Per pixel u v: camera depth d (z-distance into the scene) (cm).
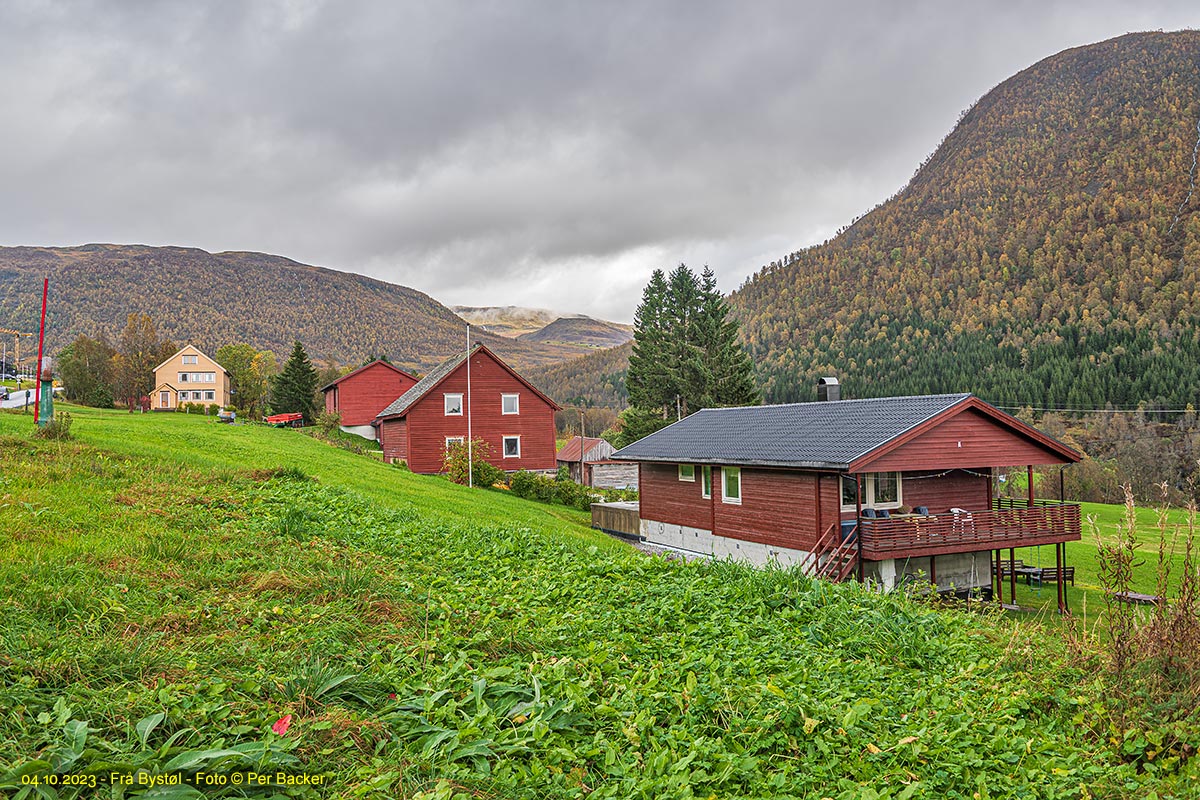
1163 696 655
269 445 2786
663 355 6431
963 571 2141
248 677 558
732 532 2420
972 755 582
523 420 4378
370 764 476
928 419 1978
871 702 664
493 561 1177
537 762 498
